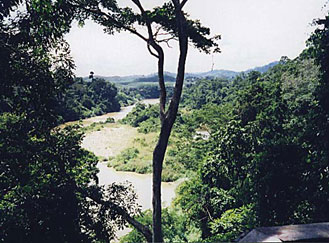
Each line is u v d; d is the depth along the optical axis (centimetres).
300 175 755
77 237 748
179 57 778
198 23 860
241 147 1214
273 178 751
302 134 914
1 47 621
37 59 684
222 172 1270
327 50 879
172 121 781
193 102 7150
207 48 871
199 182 1476
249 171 898
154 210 771
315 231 209
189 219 1488
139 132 5019
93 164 956
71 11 767
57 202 742
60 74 731
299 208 773
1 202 736
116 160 3388
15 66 643
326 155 786
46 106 695
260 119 1384
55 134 793
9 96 652
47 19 641
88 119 6631
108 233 841
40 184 731
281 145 788
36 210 712
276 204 748
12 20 662
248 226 818
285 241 200
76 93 7450
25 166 695
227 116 2439
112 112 8300
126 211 863
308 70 2386
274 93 1812
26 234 678
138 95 12388
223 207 1287
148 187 2488
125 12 859
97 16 868
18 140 680
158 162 777
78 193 830
